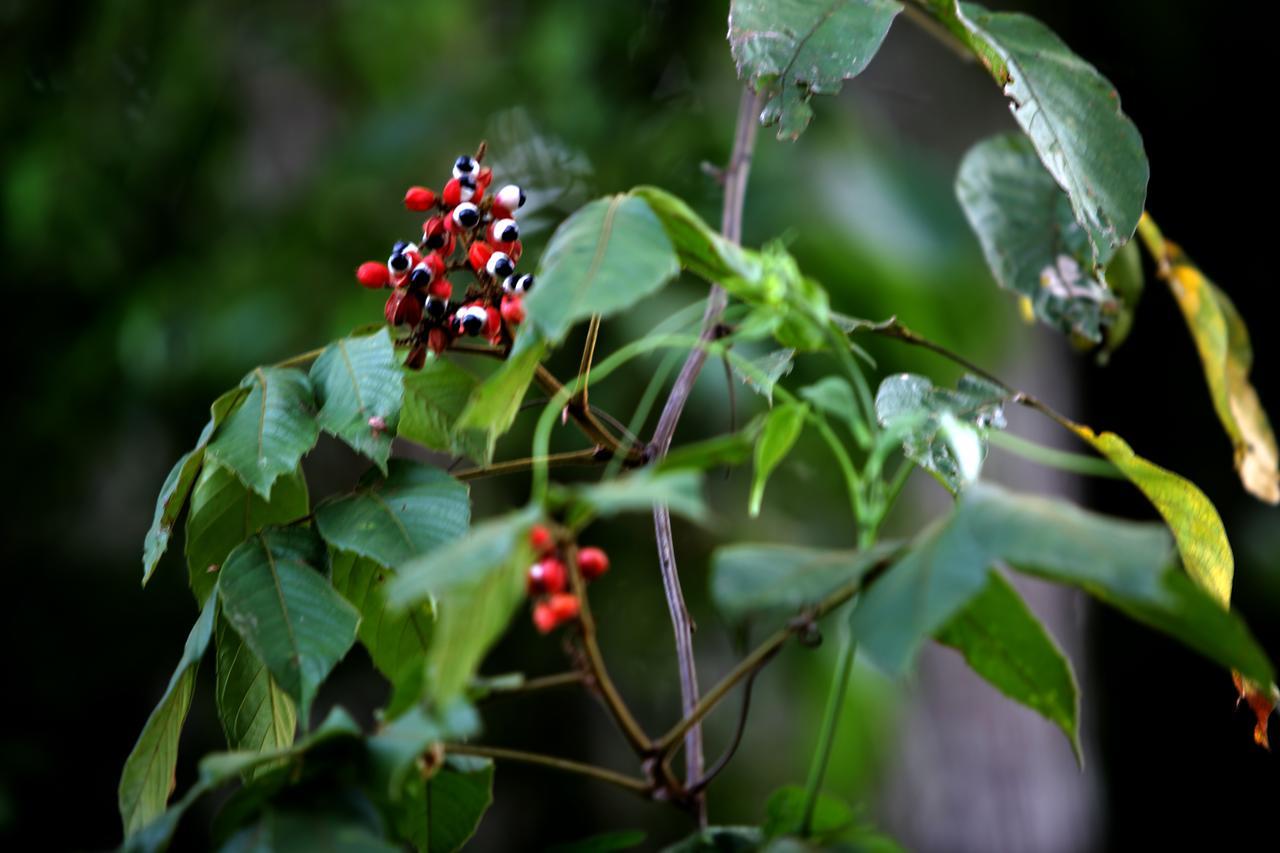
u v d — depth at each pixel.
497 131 2.14
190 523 0.94
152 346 2.04
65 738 2.18
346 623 0.89
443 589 0.78
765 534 2.00
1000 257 1.09
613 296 0.82
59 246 2.21
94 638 2.22
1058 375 2.04
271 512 0.94
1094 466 0.92
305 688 0.88
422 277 0.92
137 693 2.21
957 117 1.89
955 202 1.86
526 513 0.79
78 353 2.21
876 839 0.83
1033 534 0.79
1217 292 1.11
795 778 1.84
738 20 0.94
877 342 1.77
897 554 0.81
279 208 2.19
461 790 0.89
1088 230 0.93
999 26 0.96
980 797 1.80
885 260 1.77
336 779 0.84
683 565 2.04
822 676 1.87
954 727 1.81
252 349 2.00
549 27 2.06
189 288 2.12
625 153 2.03
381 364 0.91
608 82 2.06
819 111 1.87
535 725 2.19
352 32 2.22
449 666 0.78
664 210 0.87
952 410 0.96
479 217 0.94
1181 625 0.79
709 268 0.89
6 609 2.21
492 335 0.92
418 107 2.12
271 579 0.89
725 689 0.85
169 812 0.83
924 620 0.78
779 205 1.82
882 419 0.96
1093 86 0.95
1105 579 0.77
